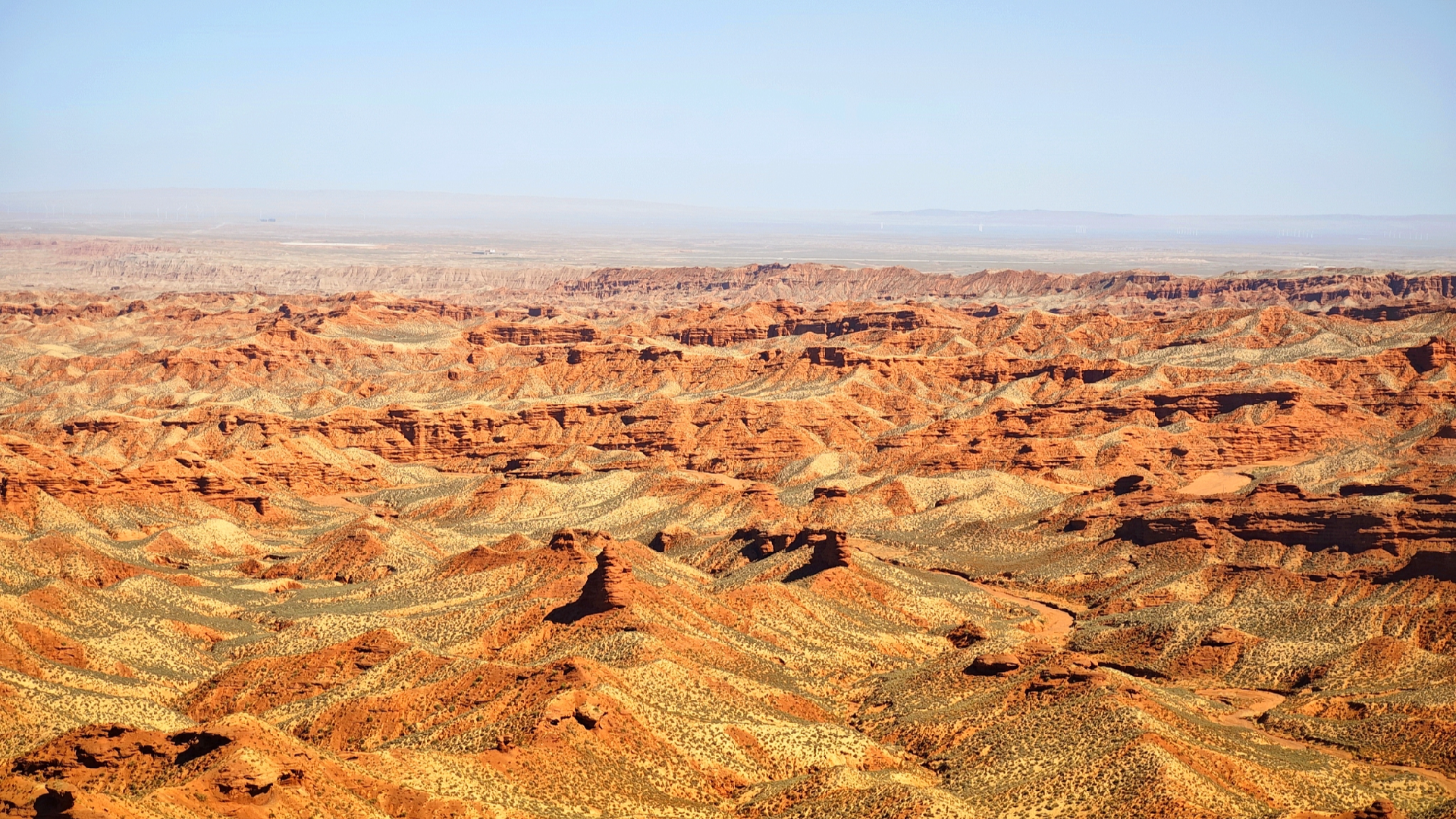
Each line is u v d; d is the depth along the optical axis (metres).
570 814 163.62
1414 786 181.12
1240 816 163.62
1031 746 183.50
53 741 155.75
